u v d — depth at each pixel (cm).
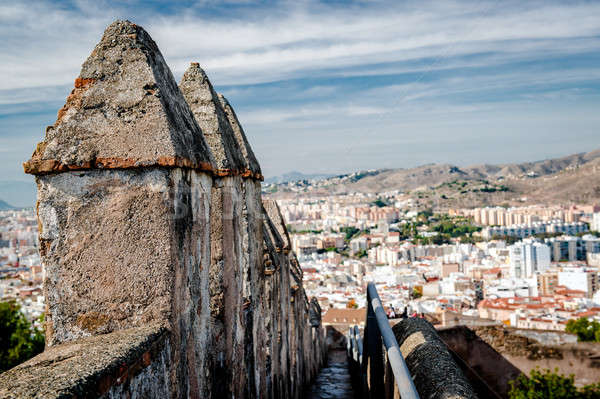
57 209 258
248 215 445
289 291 729
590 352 591
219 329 369
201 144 308
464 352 608
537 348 602
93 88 271
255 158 495
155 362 228
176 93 303
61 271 256
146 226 254
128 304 252
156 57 291
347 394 881
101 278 254
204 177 310
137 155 252
